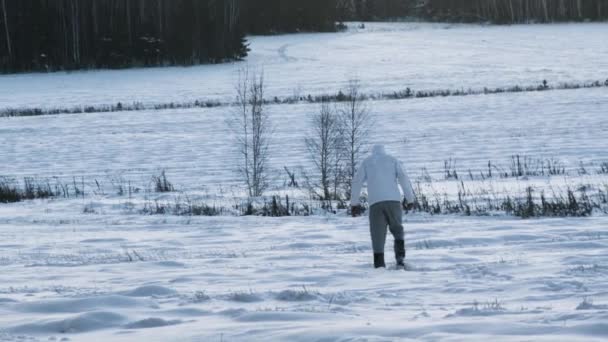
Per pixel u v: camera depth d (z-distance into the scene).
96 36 126.31
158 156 42.56
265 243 17.91
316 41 158.25
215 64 122.62
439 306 9.52
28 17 123.88
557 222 19.38
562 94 65.31
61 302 10.01
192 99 78.25
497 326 7.54
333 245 17.36
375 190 14.26
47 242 18.95
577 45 128.00
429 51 130.50
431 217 22.17
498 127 47.59
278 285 11.75
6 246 18.28
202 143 46.84
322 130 31.19
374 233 14.07
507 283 11.16
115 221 23.52
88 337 8.02
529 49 125.44
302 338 7.38
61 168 39.78
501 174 31.41
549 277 11.47
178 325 8.49
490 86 78.75
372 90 79.81
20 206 28.33
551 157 35.53
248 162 37.81
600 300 9.43
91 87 96.19
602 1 179.62
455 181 30.34
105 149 46.22
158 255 16.25
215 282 12.19
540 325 7.49
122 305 9.95
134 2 130.38
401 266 13.64
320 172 34.00
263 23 178.50
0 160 43.50
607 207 22.45
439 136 44.91
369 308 9.45
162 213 25.52
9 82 106.50
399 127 49.69
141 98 81.62
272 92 81.62
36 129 57.44
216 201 28.08
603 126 45.16
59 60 123.12
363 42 153.25
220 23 131.00
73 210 26.66
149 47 126.25
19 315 9.48
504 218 21.47
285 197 28.75
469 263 13.64
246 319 8.69
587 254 13.90
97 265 14.87
